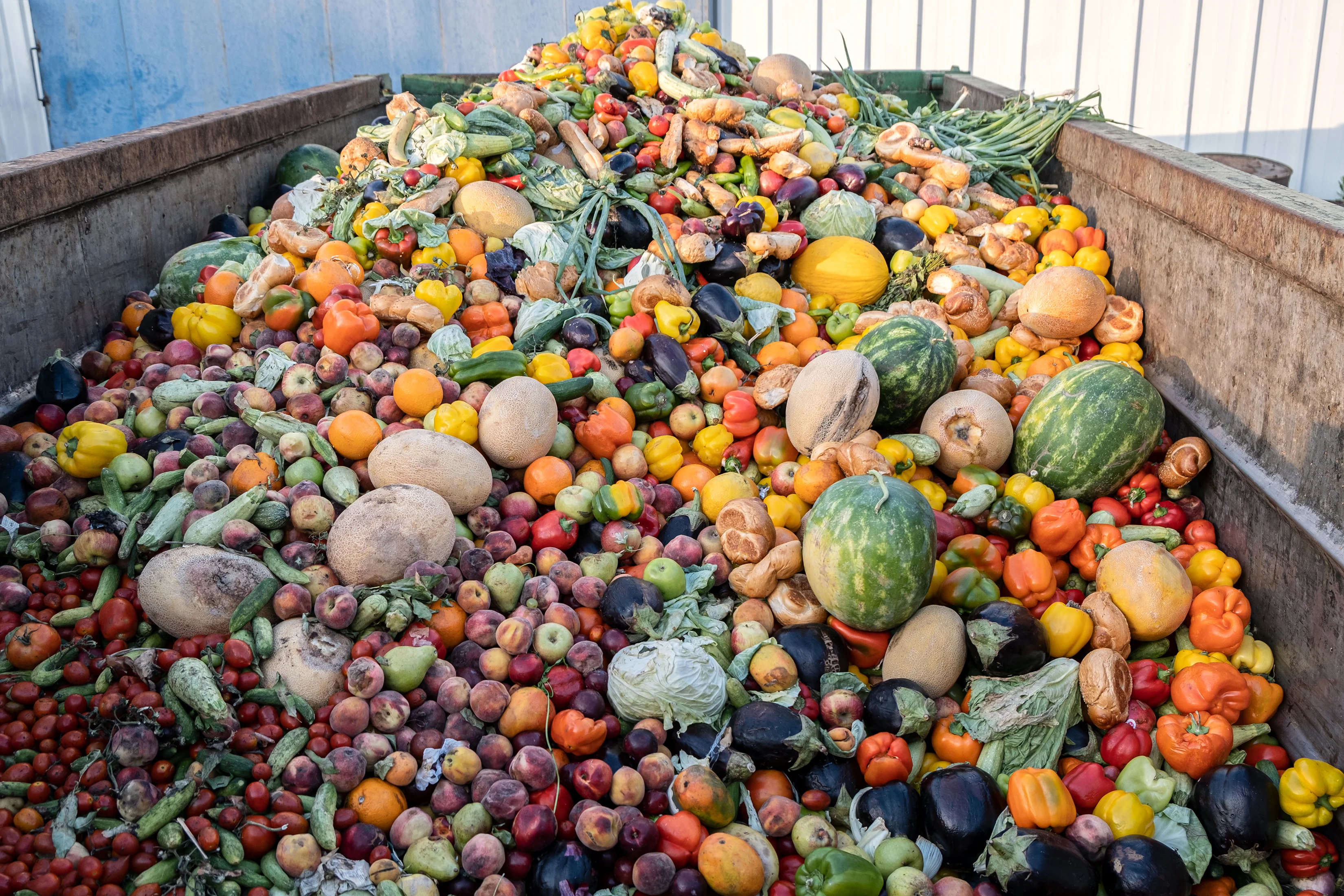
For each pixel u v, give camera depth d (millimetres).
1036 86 11328
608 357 4625
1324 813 3170
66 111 10445
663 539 4117
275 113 6746
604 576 3803
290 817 2922
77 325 4707
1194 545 4176
